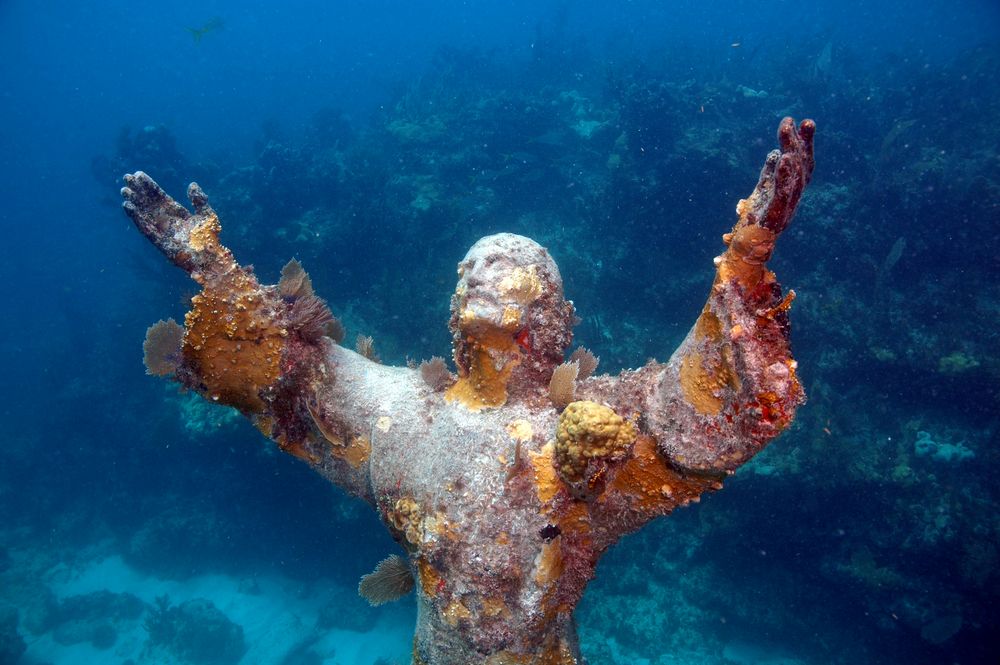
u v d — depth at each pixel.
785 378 1.68
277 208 14.70
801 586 10.40
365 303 13.05
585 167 16.83
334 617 12.40
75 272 34.62
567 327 2.63
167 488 14.62
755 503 10.05
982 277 11.77
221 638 12.16
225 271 2.59
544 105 19.31
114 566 14.71
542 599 2.16
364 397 2.73
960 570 8.83
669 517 11.61
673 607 11.01
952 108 17.16
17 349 26.58
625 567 11.48
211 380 2.73
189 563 13.92
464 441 2.33
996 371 10.21
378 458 2.60
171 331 2.79
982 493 9.39
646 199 13.39
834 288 11.93
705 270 12.69
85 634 12.96
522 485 2.20
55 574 14.66
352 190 15.27
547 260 2.54
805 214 12.38
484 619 2.18
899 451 10.13
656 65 25.31
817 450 9.84
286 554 13.35
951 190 12.30
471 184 15.52
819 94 16.84
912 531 9.37
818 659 10.19
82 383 18.05
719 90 17.09
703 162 12.87
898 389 11.08
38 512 16.20
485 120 18.97
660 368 2.27
